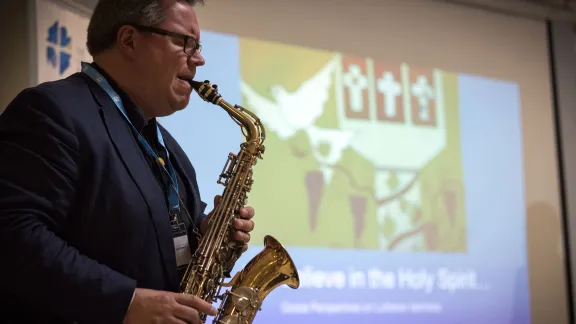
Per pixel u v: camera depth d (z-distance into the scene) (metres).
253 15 3.34
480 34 3.98
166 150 1.78
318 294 3.25
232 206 1.83
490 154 3.84
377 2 3.70
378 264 3.42
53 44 2.52
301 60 3.41
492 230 3.77
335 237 3.33
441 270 3.58
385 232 3.47
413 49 3.76
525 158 3.97
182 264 1.69
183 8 1.70
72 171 1.44
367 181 3.47
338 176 3.40
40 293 1.34
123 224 1.49
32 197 1.37
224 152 3.11
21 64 2.41
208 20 3.21
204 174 3.05
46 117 1.44
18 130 1.43
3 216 1.34
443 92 3.78
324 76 3.46
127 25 1.64
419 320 3.47
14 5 2.43
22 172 1.38
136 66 1.65
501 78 3.99
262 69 3.30
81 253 1.46
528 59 4.10
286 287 3.18
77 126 1.48
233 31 3.27
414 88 3.70
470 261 3.67
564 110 4.12
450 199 3.68
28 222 1.34
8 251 1.33
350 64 3.54
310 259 3.25
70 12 2.61
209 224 1.79
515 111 3.97
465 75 3.86
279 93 3.32
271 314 3.13
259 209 3.17
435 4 3.87
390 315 3.40
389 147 3.57
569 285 3.93
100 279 1.38
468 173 3.76
